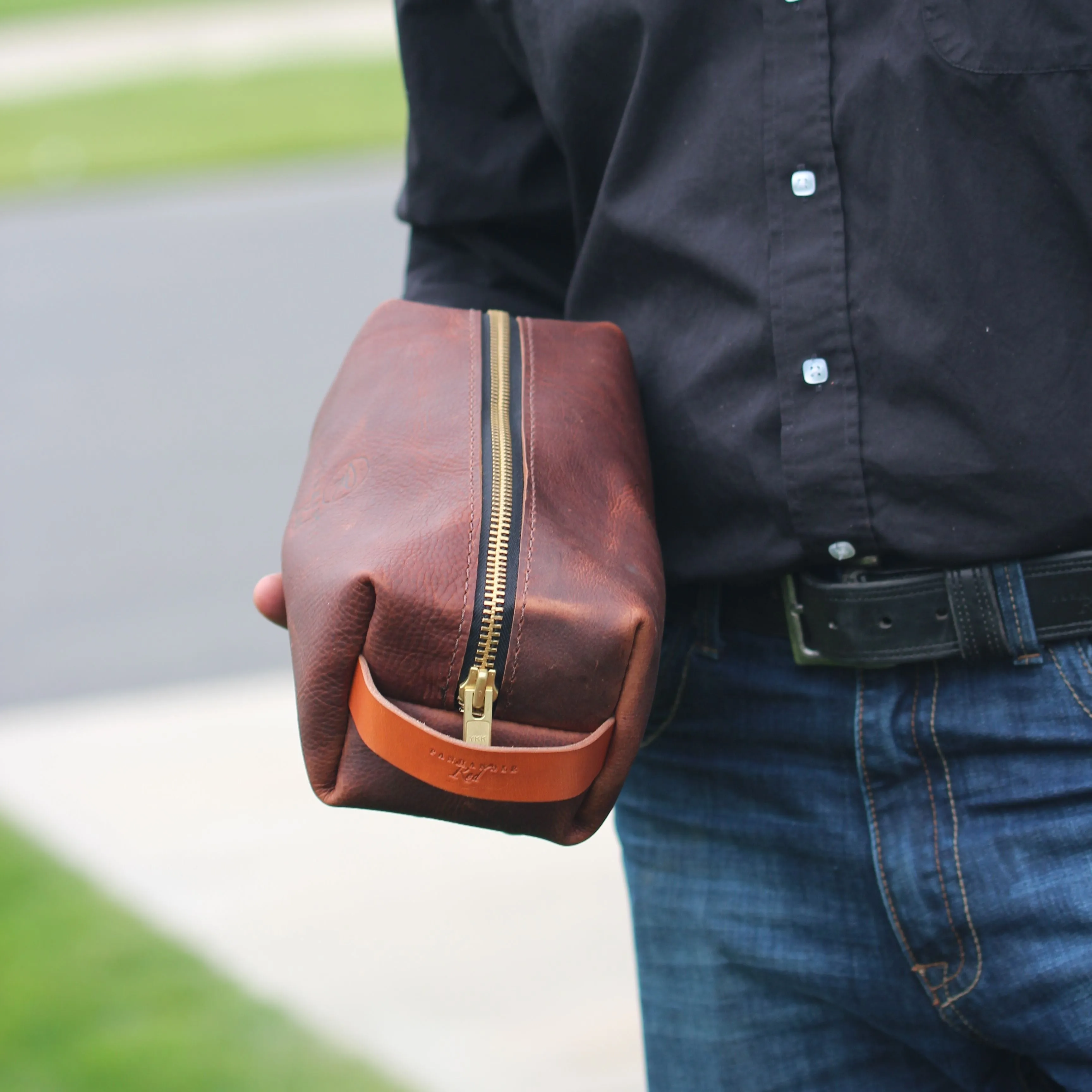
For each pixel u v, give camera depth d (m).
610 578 1.19
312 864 3.21
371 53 16.47
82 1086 2.51
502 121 1.53
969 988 1.35
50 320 8.08
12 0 22.61
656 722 1.48
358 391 1.37
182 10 20.03
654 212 1.33
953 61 1.17
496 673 1.17
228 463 5.96
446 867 3.18
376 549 1.18
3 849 3.29
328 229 9.52
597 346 1.37
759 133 1.26
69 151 12.74
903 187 1.21
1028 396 1.21
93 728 3.93
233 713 3.96
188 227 9.84
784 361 1.27
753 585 1.40
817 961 1.44
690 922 1.51
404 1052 2.62
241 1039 2.65
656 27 1.28
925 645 1.29
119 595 4.89
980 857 1.32
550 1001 2.74
